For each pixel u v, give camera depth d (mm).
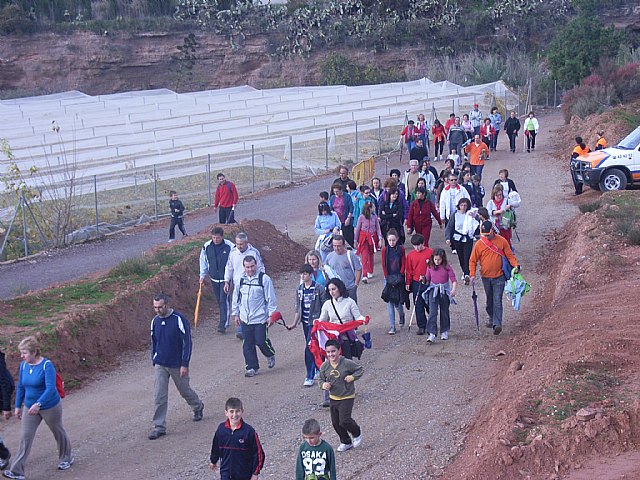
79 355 13125
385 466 8852
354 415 10508
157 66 82062
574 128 40094
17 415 9219
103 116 49938
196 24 83312
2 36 79438
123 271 17141
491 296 13578
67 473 9320
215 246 14875
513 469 7664
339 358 9258
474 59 69812
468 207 16375
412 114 48688
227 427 7457
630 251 15484
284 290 17797
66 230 25922
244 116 50906
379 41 78938
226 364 13250
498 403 9414
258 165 39062
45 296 15398
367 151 42188
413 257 13555
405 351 13062
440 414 10250
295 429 10266
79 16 84750
